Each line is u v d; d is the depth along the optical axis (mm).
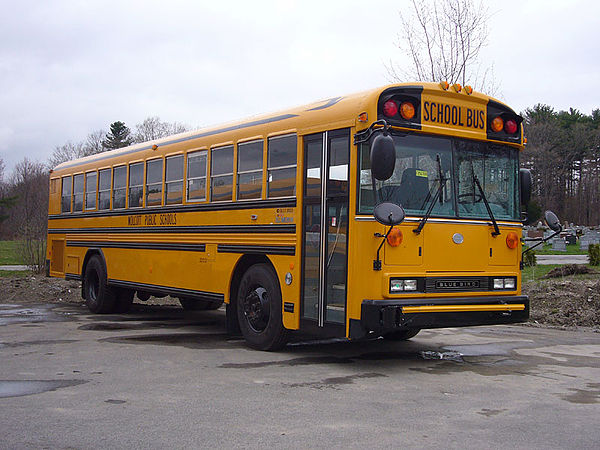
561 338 10547
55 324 11711
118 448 4699
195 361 8062
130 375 7184
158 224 11555
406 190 7531
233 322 9695
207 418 5484
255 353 8711
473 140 8133
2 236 48188
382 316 7172
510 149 8508
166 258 11281
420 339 10320
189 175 10805
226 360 8156
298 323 8258
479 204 8070
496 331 11406
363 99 7559
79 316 13180
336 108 7945
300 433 5082
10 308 14633
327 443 4836
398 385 6832
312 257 8141
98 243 13680
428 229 7594
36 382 6809
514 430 5207
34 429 5145
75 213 14727
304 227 8305
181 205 10922
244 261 9523
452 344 9805
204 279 10242
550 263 24906
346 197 7637
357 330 7348
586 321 12109
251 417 5523
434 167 7781
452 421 5461
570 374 7492
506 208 8352
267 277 8820
